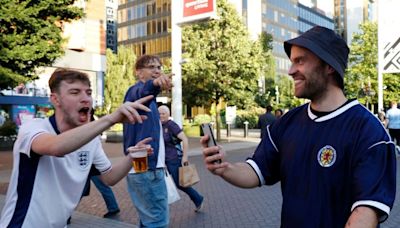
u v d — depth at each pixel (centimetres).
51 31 1280
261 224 631
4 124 2114
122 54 4822
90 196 867
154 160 403
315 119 205
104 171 274
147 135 400
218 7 2478
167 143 673
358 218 175
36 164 231
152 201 409
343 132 194
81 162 250
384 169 182
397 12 2303
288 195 206
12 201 235
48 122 241
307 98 208
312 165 198
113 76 4641
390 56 2342
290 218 203
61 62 3180
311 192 196
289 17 8594
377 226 182
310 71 202
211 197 837
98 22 3547
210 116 3406
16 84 1253
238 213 702
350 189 189
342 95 205
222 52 2472
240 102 2606
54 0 1260
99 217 680
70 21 1398
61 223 244
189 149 1917
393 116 1588
